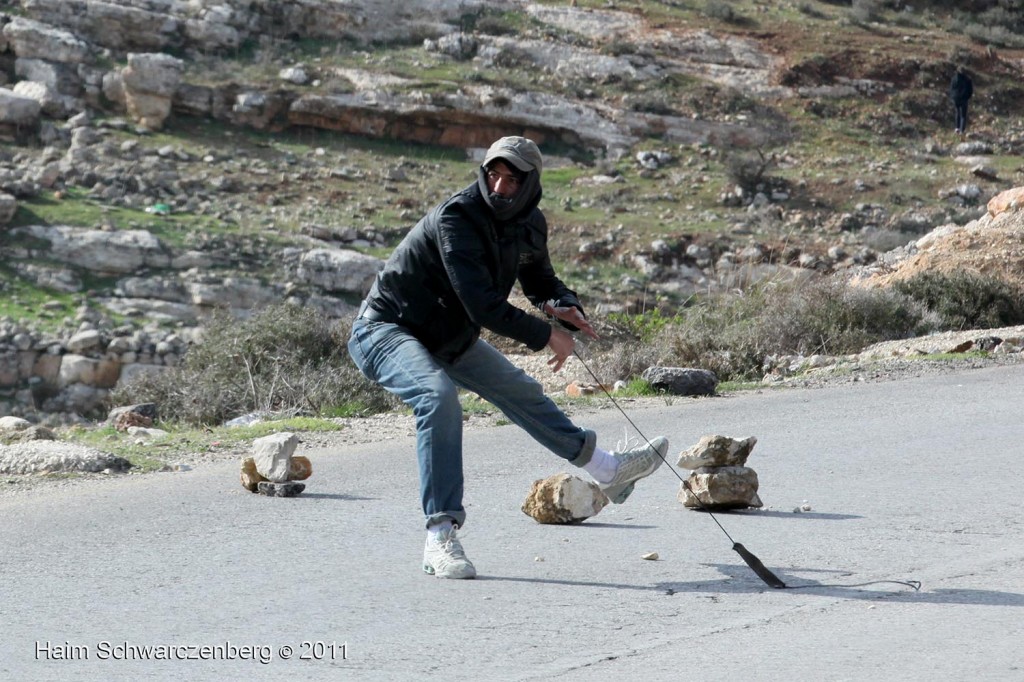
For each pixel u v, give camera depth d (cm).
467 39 13950
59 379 7319
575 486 1814
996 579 1409
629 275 9819
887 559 1532
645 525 1806
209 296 8181
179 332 7856
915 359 4362
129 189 9762
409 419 3362
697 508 1927
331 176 11000
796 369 4575
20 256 8288
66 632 1259
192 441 2959
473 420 3203
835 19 16625
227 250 8844
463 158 12256
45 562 1611
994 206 7550
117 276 8406
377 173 11288
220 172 10612
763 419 3089
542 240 1484
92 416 7062
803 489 2097
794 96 14188
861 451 2508
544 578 1467
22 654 1183
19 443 2598
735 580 1440
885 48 15512
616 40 14562
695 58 14638
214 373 4494
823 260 10169
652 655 1140
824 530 1730
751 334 5112
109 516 1942
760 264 9938
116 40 12281
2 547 1714
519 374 1540
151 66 11331
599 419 3219
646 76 13888
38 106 10688
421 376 1443
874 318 5462
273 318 4819
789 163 12725
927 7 17975
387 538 1736
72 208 9075
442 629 1245
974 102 14862
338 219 9931
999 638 1167
